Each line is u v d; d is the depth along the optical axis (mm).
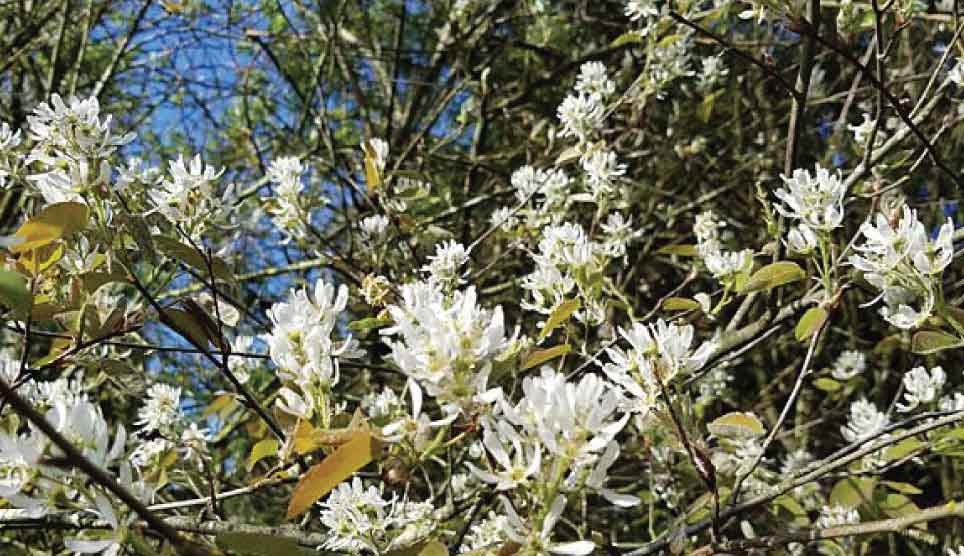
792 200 927
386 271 1301
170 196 914
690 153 1745
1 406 817
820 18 1073
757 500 904
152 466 992
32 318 844
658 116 2033
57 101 881
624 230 1141
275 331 793
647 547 902
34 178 881
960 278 1937
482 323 742
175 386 1846
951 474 1827
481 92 1928
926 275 872
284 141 2250
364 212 1849
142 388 900
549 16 2070
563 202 1214
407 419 742
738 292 971
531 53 2281
